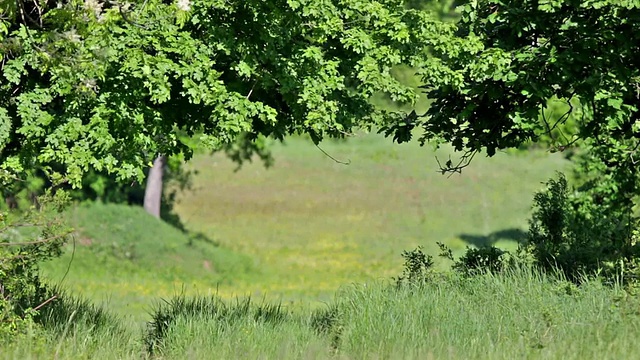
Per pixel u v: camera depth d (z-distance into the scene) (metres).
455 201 183.00
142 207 135.75
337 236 155.75
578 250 47.00
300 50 39.69
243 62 38.09
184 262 117.19
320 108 39.06
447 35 41.16
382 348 32.78
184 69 36.53
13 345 32.16
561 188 51.50
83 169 35.69
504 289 38.50
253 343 35.69
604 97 38.59
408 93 41.94
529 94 39.12
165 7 36.97
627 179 59.31
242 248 141.12
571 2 38.25
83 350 33.69
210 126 40.44
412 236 154.25
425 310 36.59
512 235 147.00
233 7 37.38
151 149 37.19
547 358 29.27
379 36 41.56
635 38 38.91
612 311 33.91
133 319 58.47
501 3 40.09
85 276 105.19
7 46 33.38
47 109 38.16
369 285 42.56
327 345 35.12
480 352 31.11
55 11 33.09
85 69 33.47
